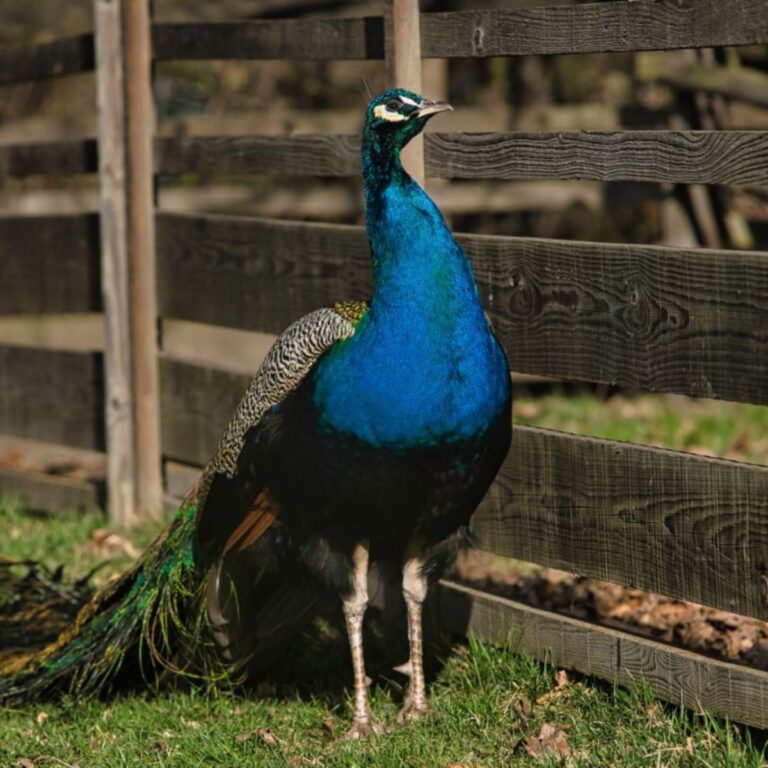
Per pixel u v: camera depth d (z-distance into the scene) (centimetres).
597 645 1034
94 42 1589
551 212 2853
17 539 1523
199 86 3250
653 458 1001
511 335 1110
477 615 1136
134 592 1084
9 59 1748
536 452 1096
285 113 2852
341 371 930
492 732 979
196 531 1045
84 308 1655
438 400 914
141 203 1530
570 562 1080
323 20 1270
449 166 1141
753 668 939
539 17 1049
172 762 963
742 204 2400
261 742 987
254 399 995
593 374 1045
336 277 1270
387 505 945
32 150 1697
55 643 1105
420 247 916
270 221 1340
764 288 914
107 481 1609
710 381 957
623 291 1011
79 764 981
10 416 1738
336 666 1146
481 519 1153
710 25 932
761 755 893
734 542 947
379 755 936
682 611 1220
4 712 1077
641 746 923
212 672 1071
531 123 2539
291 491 963
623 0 991
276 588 1072
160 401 1561
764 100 2009
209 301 1452
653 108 2430
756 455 1731
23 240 1697
